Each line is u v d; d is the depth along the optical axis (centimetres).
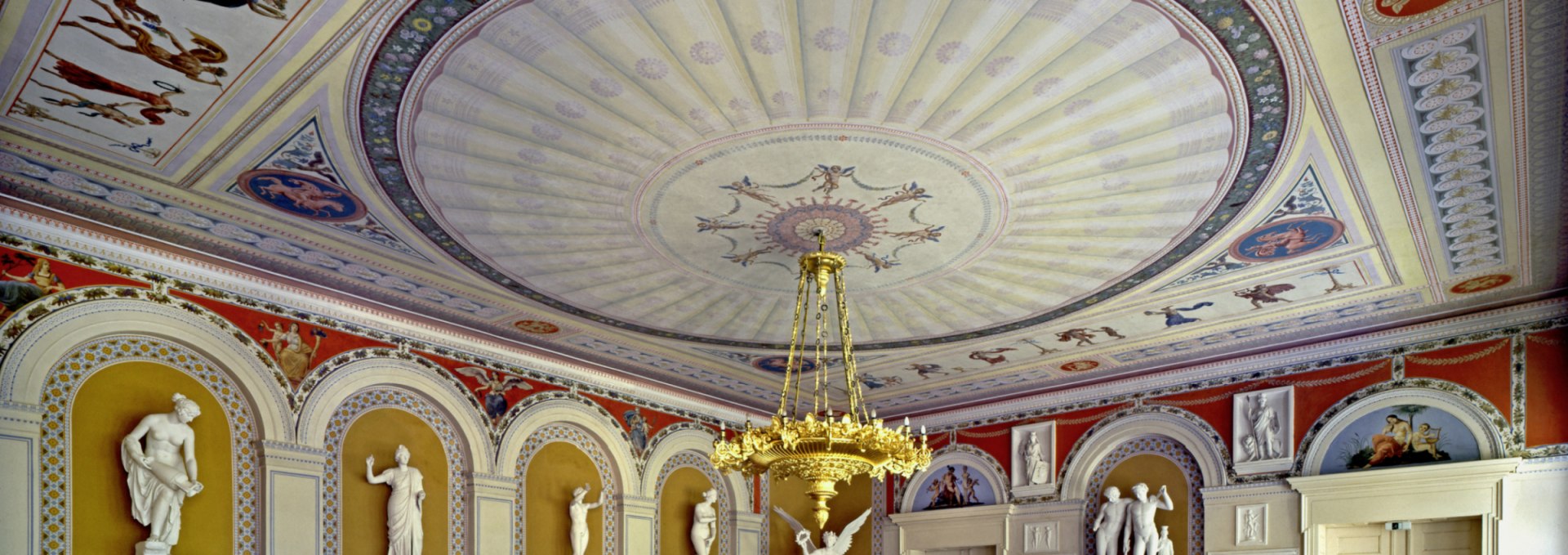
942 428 2123
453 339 1548
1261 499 1650
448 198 1030
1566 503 1358
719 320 1485
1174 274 1277
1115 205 1045
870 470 1156
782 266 1248
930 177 979
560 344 1655
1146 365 1795
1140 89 809
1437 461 1480
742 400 2086
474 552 1511
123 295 1159
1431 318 1505
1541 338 1423
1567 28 714
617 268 1253
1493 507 1412
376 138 895
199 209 1081
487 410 1581
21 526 1023
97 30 718
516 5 691
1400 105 839
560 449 1717
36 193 1037
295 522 1281
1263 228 1120
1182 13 704
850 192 1018
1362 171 973
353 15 706
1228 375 1734
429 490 1490
